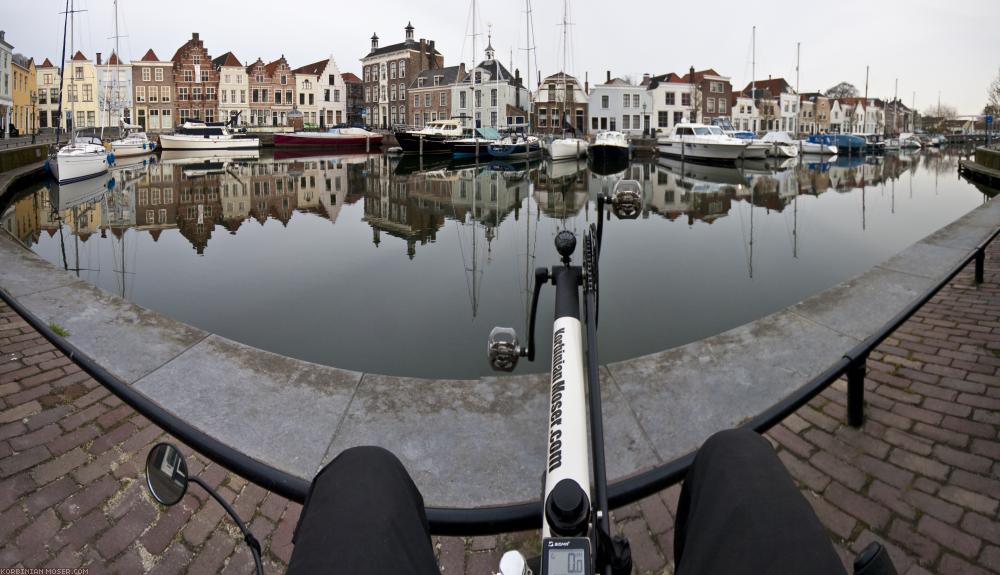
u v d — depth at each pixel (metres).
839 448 2.98
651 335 7.17
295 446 2.80
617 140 40.00
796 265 11.45
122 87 65.25
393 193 25.67
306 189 26.62
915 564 2.29
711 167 41.16
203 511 2.56
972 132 115.06
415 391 3.25
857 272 10.77
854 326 4.29
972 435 3.05
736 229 16.06
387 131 65.81
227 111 66.19
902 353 4.02
